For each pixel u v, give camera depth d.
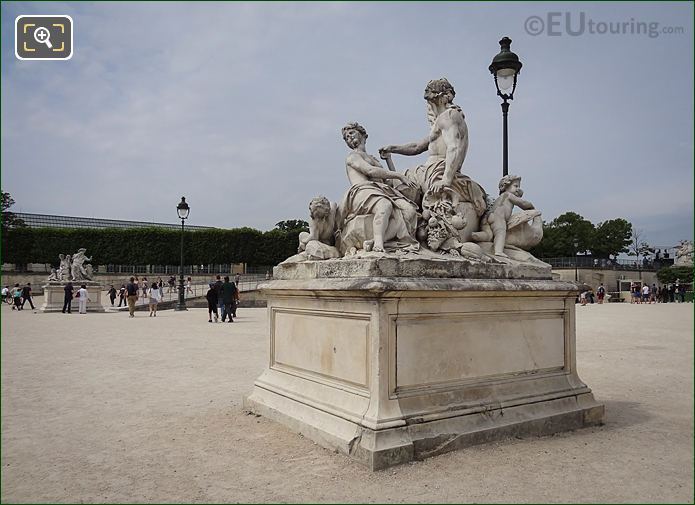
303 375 5.52
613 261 49.66
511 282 5.28
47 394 7.18
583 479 4.05
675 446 4.86
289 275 5.81
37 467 4.40
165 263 51.56
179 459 4.55
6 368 9.34
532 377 5.50
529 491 3.82
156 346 12.45
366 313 4.65
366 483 3.96
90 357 10.68
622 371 9.09
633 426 5.56
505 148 9.66
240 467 4.34
